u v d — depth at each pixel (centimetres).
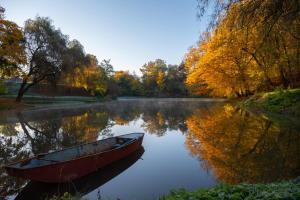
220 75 3472
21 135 1672
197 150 1171
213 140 1362
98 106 4444
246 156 1028
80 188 771
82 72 5128
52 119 2488
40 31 3609
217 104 4312
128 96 9688
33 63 3594
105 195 720
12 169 717
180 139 1449
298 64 1898
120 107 4216
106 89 7238
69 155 970
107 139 1184
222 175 835
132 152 1140
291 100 2122
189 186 767
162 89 9700
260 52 1323
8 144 1412
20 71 3466
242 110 2773
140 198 698
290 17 981
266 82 3030
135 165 976
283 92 2375
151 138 1505
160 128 1898
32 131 1822
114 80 8700
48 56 3612
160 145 1306
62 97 5675
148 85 10025
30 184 801
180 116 2678
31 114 2927
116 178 845
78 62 4316
